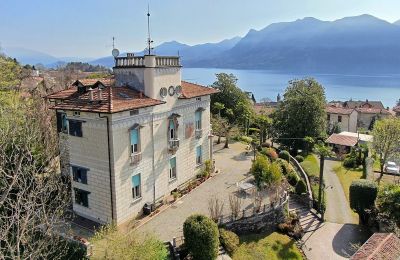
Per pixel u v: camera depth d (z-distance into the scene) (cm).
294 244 3094
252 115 6519
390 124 5156
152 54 3092
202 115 3875
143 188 3017
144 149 2981
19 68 6125
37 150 2861
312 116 6644
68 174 3200
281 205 3288
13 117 2842
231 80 6425
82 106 2744
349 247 3173
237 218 2952
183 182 3622
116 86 3139
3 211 2131
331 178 5222
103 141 2678
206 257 2378
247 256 2716
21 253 1975
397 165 5719
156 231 2720
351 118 9900
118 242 2056
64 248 2239
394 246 2253
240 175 4059
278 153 5575
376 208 3466
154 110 3061
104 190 2764
